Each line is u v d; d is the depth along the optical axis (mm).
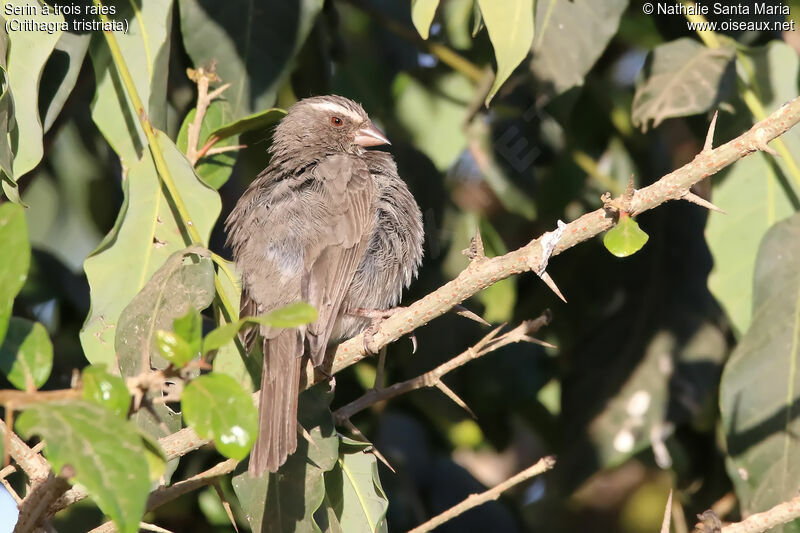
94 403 4762
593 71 11984
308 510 7719
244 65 9562
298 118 11391
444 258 11500
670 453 11625
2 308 5039
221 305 8750
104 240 8242
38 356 5207
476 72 11742
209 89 9734
